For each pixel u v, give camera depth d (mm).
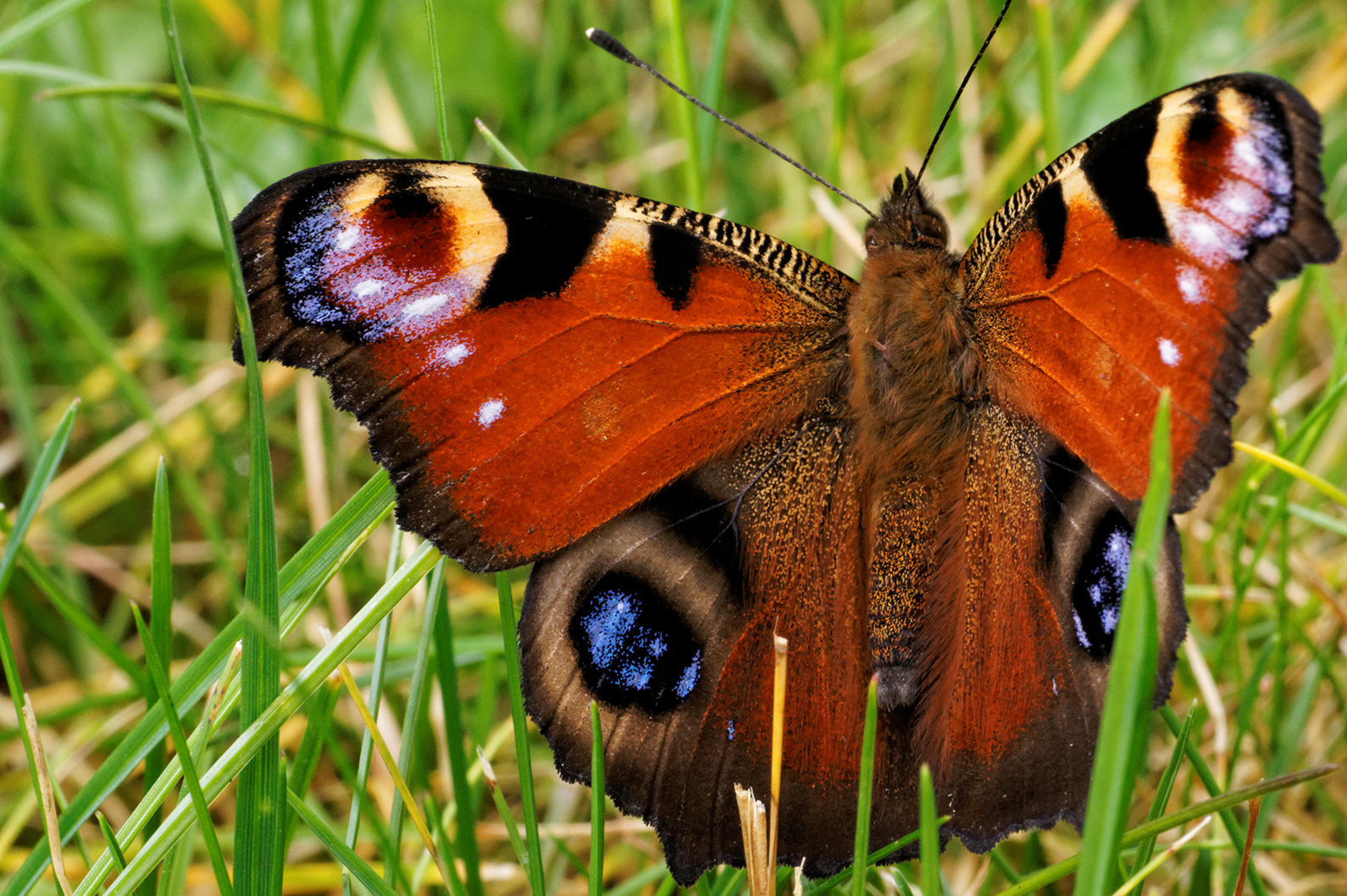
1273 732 500
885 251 490
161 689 472
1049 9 519
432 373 480
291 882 502
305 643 513
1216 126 477
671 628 483
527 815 481
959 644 484
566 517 482
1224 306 479
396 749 502
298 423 529
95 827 506
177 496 528
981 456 487
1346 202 532
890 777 483
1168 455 462
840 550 486
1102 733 464
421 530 480
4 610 518
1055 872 478
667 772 482
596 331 481
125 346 533
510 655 482
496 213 479
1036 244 484
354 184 478
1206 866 490
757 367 486
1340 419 518
